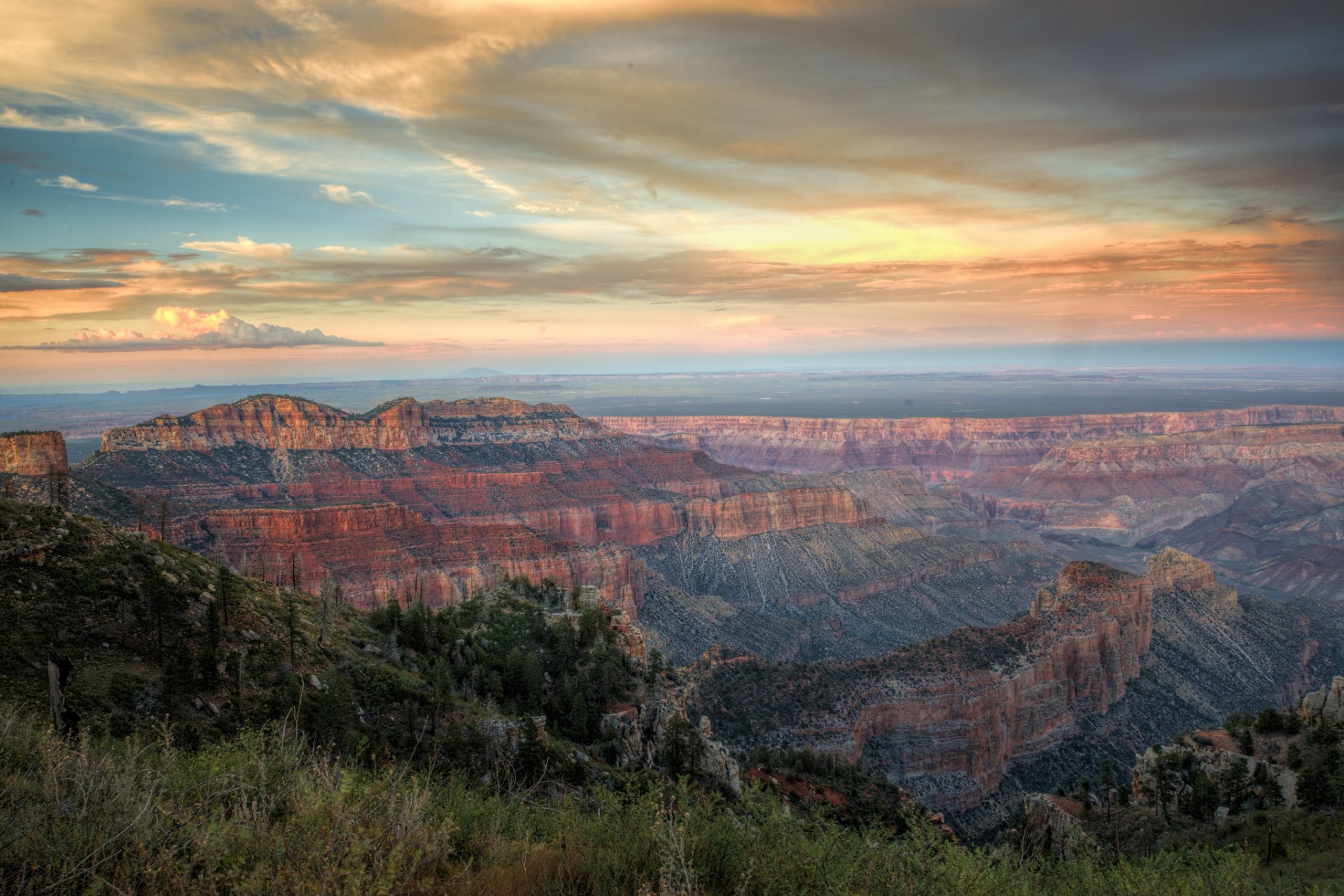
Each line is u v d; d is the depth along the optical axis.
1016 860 24.11
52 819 13.02
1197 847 42.97
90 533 39.78
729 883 16.69
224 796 16.39
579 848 17.58
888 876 16.84
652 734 54.88
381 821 15.12
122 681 32.94
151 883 12.41
